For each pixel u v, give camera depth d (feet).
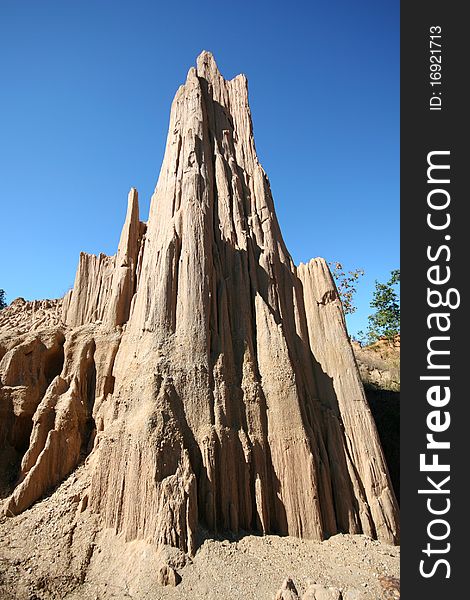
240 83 114.32
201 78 107.24
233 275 81.00
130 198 98.73
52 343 84.38
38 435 67.56
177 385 64.23
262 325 75.41
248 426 65.77
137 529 52.90
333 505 65.51
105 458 59.72
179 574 47.11
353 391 77.00
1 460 68.54
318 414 74.54
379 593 47.65
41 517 57.26
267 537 57.16
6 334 84.84
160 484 54.29
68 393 73.51
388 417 116.37
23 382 76.64
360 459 71.20
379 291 186.50
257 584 47.39
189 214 78.54
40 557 51.01
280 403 67.97
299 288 89.97
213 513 55.52
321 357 82.17
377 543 61.11
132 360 69.15
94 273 98.12
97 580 48.34
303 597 43.32
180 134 95.35
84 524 55.72
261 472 62.49
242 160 102.78
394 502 66.85
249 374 70.38
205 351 68.03
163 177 92.84
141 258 90.84
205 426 61.93
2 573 48.06
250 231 90.12
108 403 72.64
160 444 57.21
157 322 69.00
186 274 72.95
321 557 54.34
